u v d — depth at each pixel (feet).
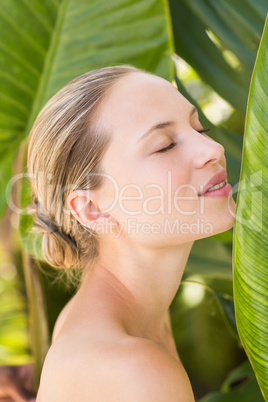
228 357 6.87
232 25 5.45
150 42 5.12
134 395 2.74
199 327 6.93
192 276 5.56
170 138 3.06
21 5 5.35
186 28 5.65
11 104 5.36
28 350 7.32
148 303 3.41
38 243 4.90
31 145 3.43
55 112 3.25
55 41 5.36
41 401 3.28
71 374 2.96
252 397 5.20
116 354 2.86
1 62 5.35
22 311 7.76
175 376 2.81
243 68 5.46
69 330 3.19
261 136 2.74
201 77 5.59
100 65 5.21
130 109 3.07
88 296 3.35
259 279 2.86
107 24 5.24
